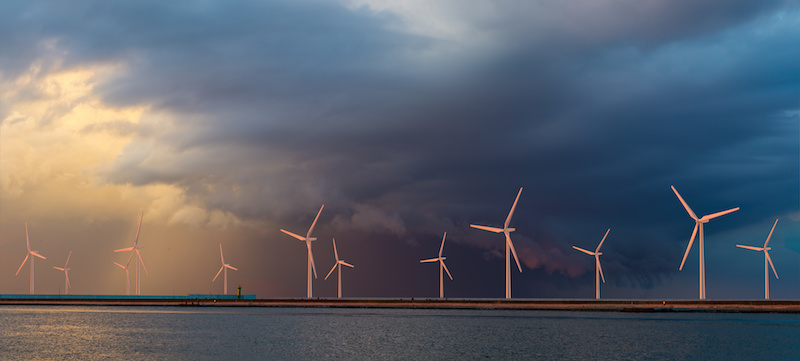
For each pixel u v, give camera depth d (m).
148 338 118.50
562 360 93.50
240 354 98.81
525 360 93.50
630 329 132.75
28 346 107.00
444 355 97.94
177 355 97.75
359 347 106.25
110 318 163.62
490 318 162.62
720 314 172.00
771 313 173.62
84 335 123.00
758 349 103.25
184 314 179.50
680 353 99.56
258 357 96.06
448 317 167.38
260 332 128.88
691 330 130.00
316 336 121.50
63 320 156.25
